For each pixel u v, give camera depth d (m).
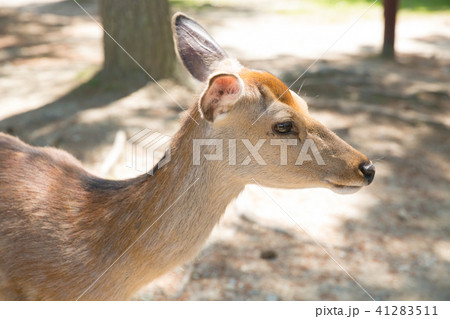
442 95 2.51
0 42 3.24
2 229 0.86
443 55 3.38
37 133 1.73
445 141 2.02
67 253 0.85
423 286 1.26
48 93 2.14
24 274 0.86
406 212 1.54
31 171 0.89
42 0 5.04
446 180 1.75
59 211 0.87
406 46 3.59
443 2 5.12
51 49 3.10
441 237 1.44
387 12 3.18
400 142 1.97
